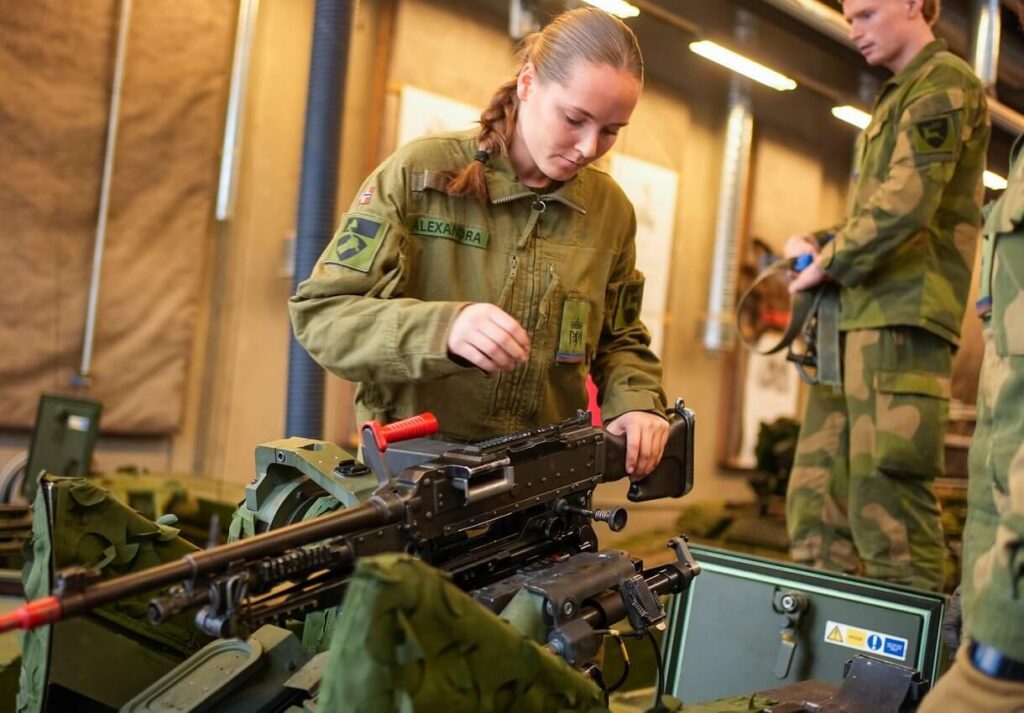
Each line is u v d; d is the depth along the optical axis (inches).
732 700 65.2
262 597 46.2
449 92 182.4
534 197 71.1
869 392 101.8
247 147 170.6
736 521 170.7
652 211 218.2
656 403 72.0
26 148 148.7
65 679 58.6
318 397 143.1
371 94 175.5
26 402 151.9
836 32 173.0
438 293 68.9
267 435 177.9
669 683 87.3
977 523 49.8
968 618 44.3
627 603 54.8
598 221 74.5
